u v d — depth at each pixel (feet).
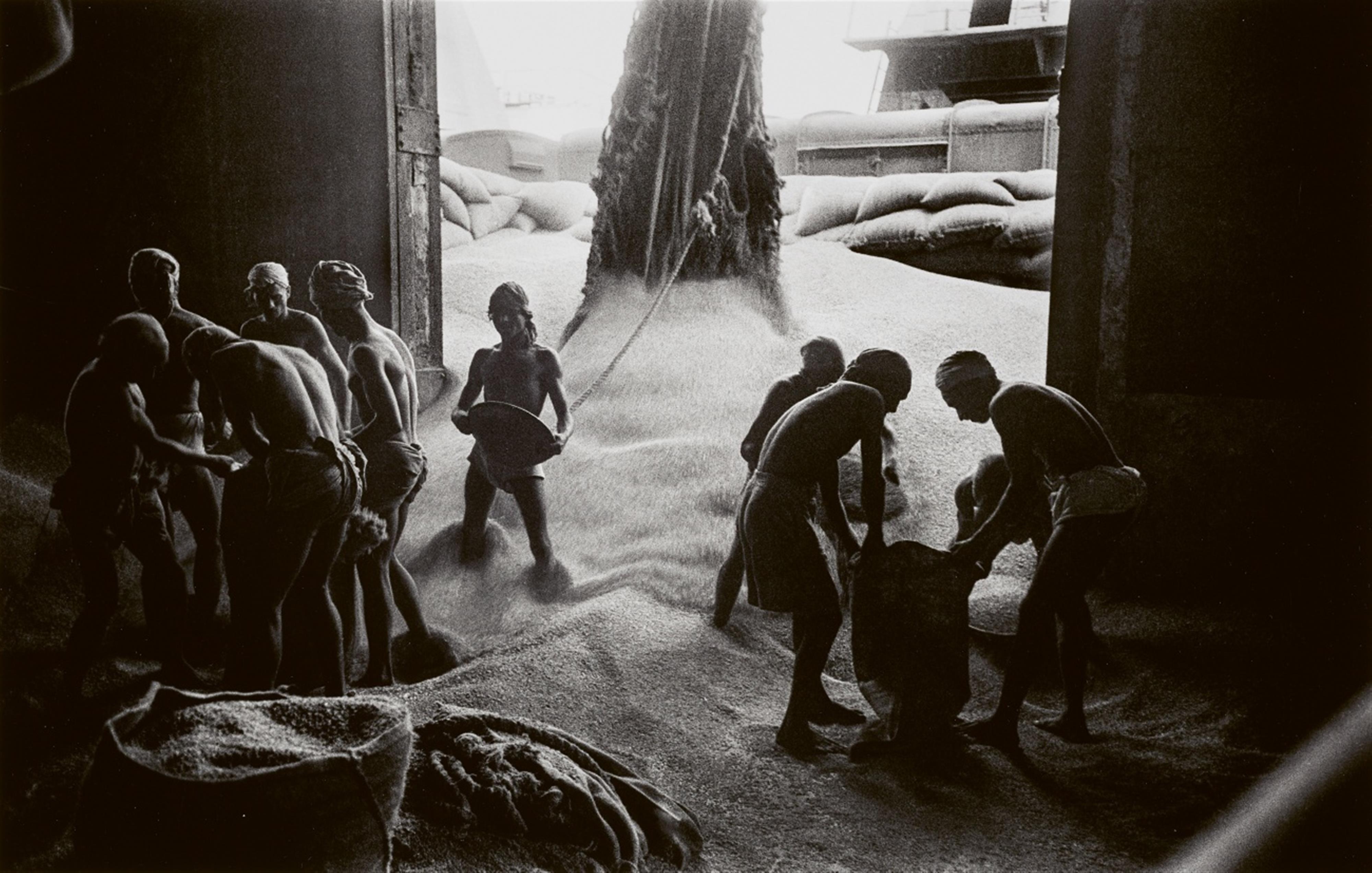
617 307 29.12
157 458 16.05
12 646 17.47
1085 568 15.98
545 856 11.43
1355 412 20.53
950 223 39.45
